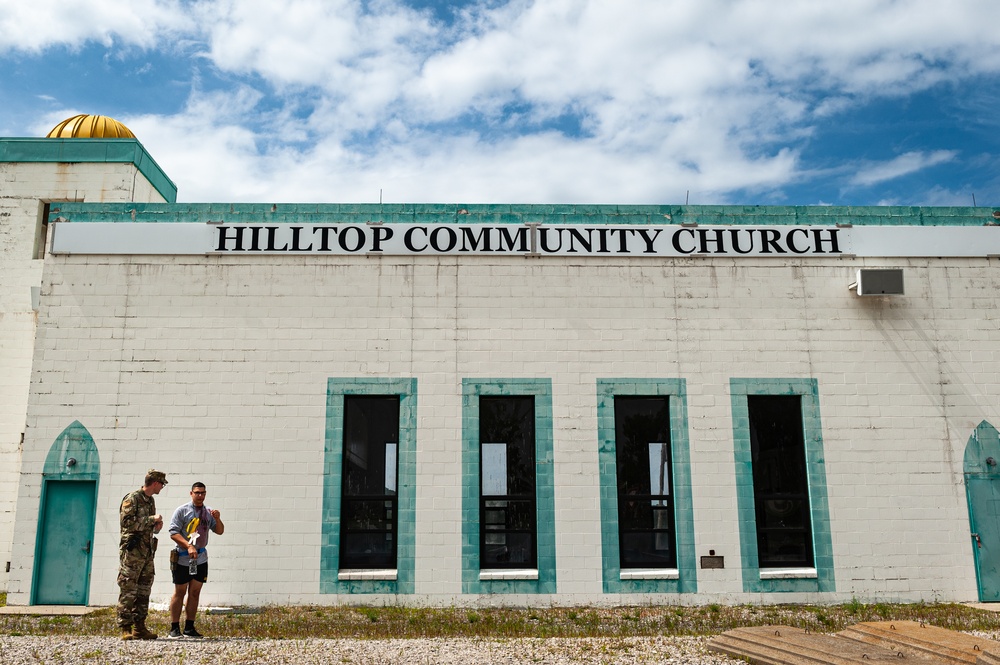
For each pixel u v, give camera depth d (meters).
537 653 9.30
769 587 12.71
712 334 13.41
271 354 13.19
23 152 16.58
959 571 12.86
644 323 13.41
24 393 15.51
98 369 13.08
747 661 8.87
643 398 13.39
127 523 9.98
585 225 13.66
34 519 12.67
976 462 13.18
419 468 12.89
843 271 13.67
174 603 10.16
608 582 12.62
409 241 13.55
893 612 11.94
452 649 9.52
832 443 13.18
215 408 13.01
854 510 12.99
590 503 12.86
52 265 13.36
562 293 13.45
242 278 13.38
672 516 13.00
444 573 12.59
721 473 13.02
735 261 13.64
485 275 13.47
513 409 13.31
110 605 12.44
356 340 13.25
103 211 13.59
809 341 13.45
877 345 13.48
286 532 12.69
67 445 12.86
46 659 8.76
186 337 13.20
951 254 13.78
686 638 10.16
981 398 13.38
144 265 13.40
